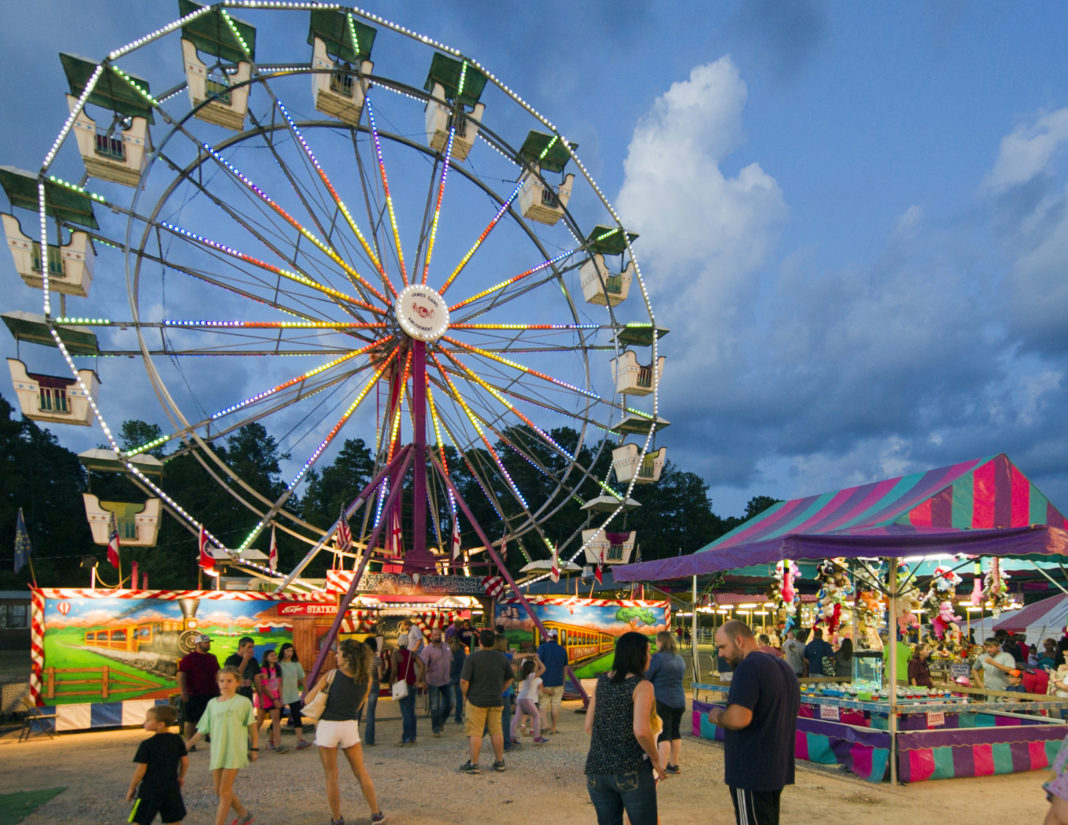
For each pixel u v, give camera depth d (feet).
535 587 92.48
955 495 31.65
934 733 28.66
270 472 212.84
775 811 14.51
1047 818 7.45
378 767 31.53
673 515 200.54
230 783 21.17
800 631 53.78
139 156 57.31
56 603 45.37
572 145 75.66
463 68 68.90
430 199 73.00
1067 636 50.88
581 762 32.04
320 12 64.08
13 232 54.80
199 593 49.06
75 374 54.29
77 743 40.78
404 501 171.42
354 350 65.82
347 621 54.60
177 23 58.18
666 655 29.60
